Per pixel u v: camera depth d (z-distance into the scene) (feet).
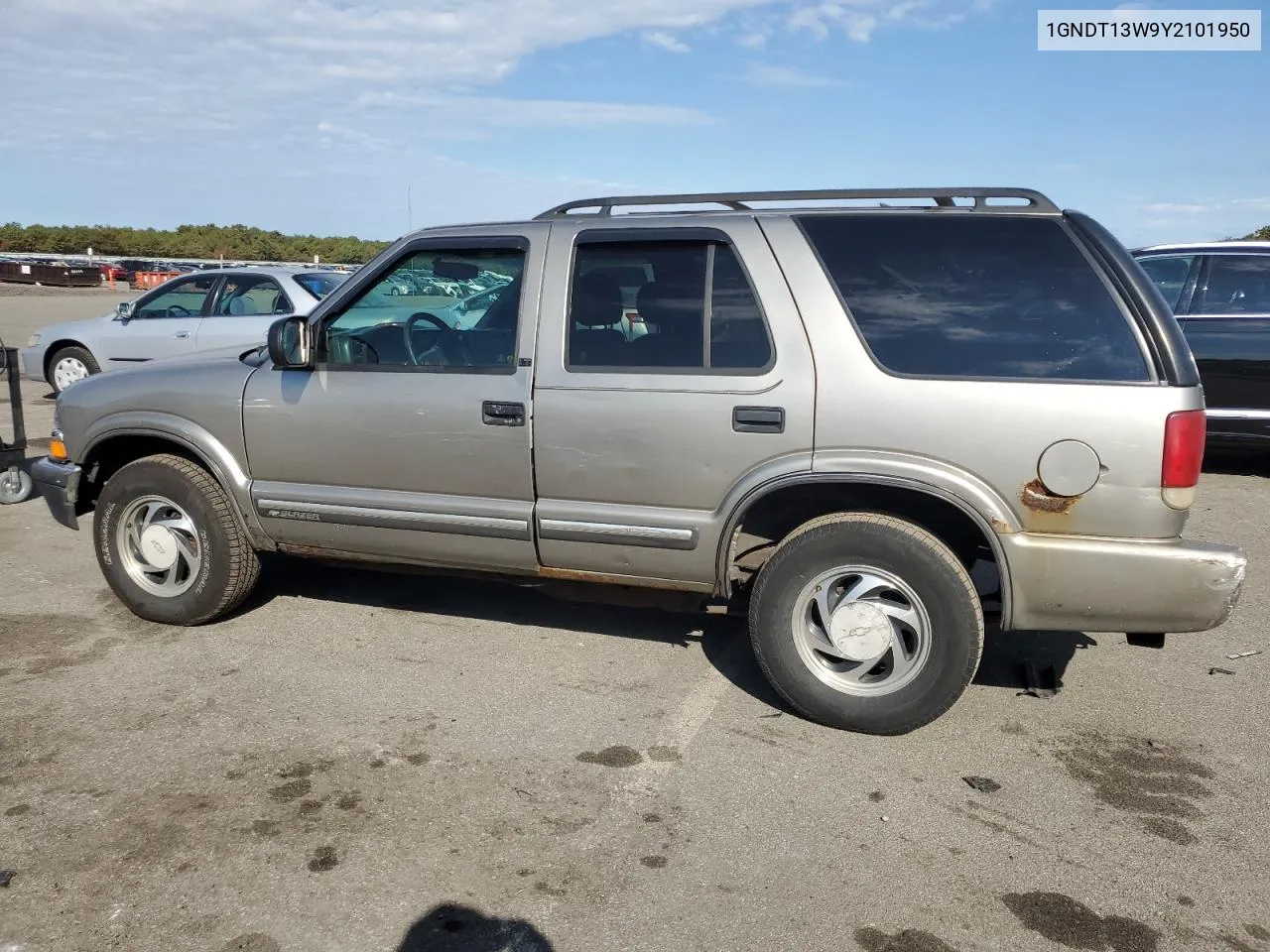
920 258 11.55
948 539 12.26
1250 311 24.70
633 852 9.64
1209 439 25.46
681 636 15.26
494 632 15.33
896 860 9.55
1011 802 10.59
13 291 134.82
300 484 14.23
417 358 13.75
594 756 11.52
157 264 179.01
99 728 12.03
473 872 9.30
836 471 11.50
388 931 8.48
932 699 11.60
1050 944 8.39
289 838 9.80
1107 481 10.71
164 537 15.03
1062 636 15.47
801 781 10.98
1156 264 26.13
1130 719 12.60
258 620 15.67
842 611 11.85
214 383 14.53
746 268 11.98
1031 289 11.18
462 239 13.43
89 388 15.46
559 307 12.69
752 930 8.53
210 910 8.71
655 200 13.01
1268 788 10.94
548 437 12.66
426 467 13.41
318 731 12.03
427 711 12.61
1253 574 18.43
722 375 11.92
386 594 16.93
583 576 13.15
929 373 11.25
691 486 12.17
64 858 9.43
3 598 16.62
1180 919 8.72
